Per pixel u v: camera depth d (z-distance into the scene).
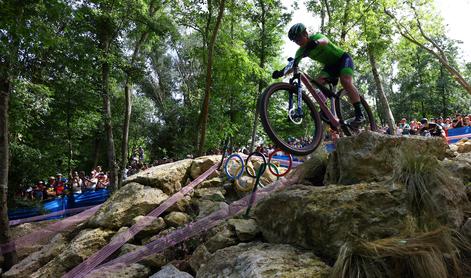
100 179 13.49
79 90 11.85
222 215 5.06
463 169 3.63
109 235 5.53
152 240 5.21
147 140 26.00
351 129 4.32
